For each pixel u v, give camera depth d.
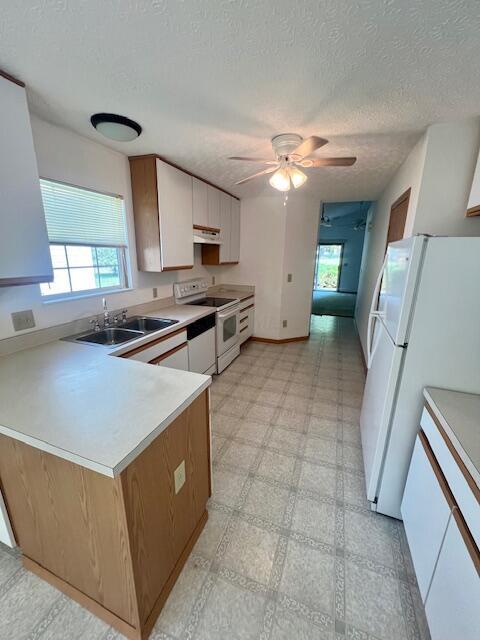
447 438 1.06
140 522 1.00
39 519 1.12
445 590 0.93
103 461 0.83
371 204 5.38
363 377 3.40
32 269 1.44
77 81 1.34
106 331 2.27
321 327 5.69
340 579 1.29
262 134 1.95
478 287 1.18
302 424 2.45
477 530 0.81
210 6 0.93
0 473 1.14
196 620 1.14
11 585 1.23
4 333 1.67
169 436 1.13
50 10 0.93
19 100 1.33
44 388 1.26
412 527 1.27
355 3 0.91
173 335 2.41
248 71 1.27
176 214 2.66
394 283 1.48
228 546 1.43
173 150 2.26
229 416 2.57
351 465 1.98
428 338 1.28
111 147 2.20
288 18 0.97
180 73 1.28
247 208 4.29
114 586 1.05
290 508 1.65
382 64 1.21
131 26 1.00
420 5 0.91
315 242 4.47
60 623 1.12
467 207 1.79
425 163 1.86
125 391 1.24
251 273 4.49
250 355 4.08
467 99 1.49
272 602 1.20
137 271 2.64
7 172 1.31
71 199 2.00
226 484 1.81
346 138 2.01
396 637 1.10
